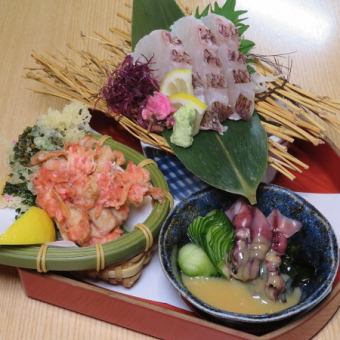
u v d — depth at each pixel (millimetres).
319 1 695
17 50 639
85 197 409
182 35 478
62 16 680
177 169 490
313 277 403
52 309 425
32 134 460
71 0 701
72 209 409
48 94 549
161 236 403
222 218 430
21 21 675
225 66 471
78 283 398
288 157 464
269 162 462
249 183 437
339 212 475
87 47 638
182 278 413
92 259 389
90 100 501
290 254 421
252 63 519
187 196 461
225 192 444
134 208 444
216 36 476
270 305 396
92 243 410
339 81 596
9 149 467
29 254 390
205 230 420
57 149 454
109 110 489
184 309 413
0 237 385
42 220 404
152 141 477
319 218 415
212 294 404
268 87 497
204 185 490
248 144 462
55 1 700
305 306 360
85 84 518
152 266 436
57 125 467
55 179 414
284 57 623
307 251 419
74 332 411
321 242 409
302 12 680
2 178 500
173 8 534
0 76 608
